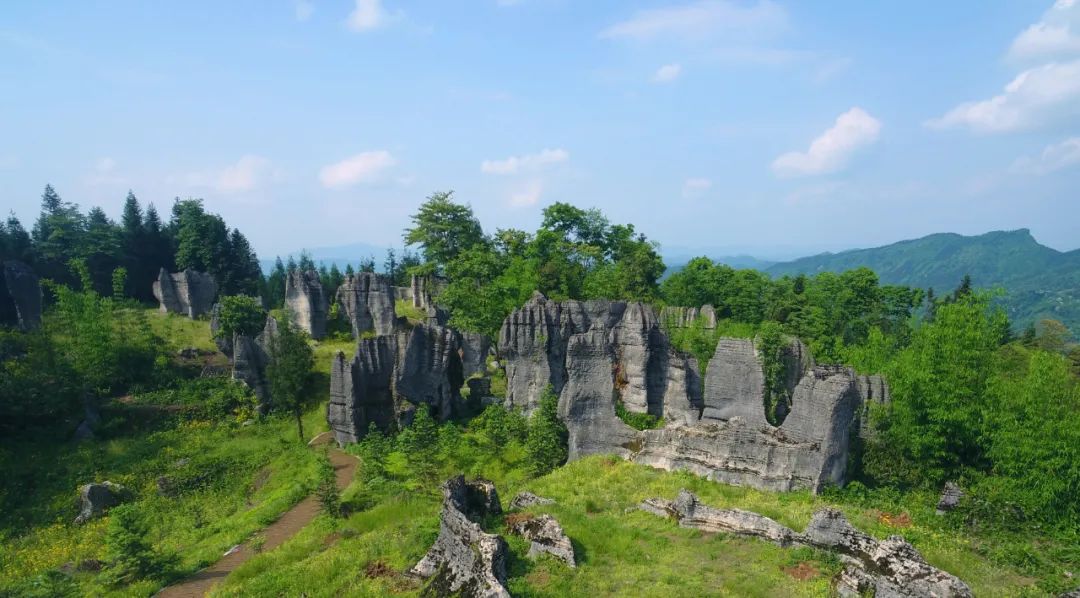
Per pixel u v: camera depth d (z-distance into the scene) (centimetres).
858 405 3500
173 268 10069
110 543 3125
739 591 2294
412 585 2450
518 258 6706
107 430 5250
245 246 10712
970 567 2500
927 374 3428
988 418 3341
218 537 3638
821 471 3203
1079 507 2956
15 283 6638
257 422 5572
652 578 2414
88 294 6469
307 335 7044
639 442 3872
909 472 3384
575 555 2558
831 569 2414
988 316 4531
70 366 5575
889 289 8488
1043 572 2506
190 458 4888
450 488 2720
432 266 8100
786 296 7812
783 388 3909
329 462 4259
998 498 3023
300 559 2998
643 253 7850
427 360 5044
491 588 2138
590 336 4062
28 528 4022
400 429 4831
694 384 4131
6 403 4953
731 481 3431
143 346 6344
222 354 6844
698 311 6831
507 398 4684
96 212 10731
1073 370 6738
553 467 3988
